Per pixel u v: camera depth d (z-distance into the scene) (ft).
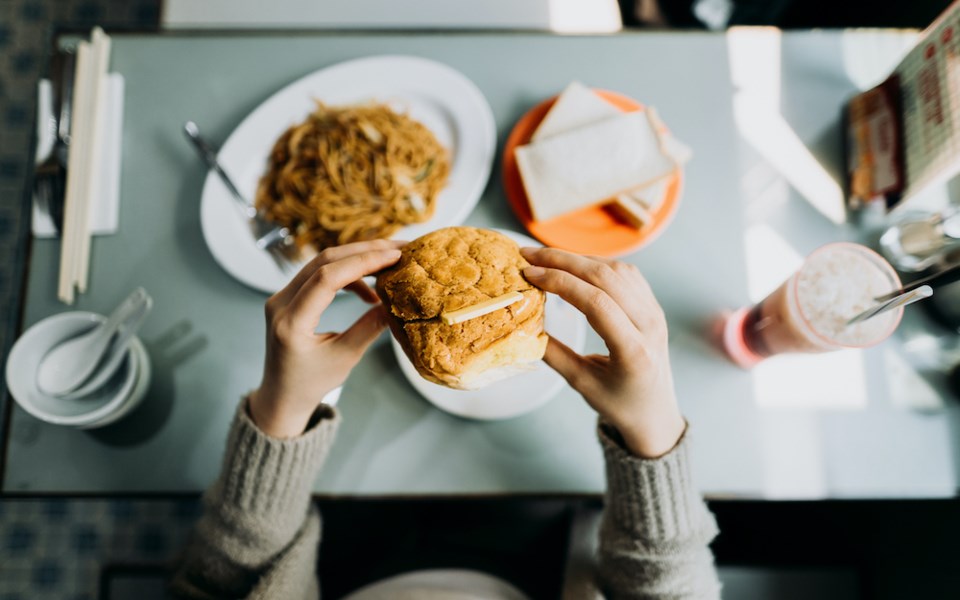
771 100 3.85
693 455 3.41
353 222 3.67
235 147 3.79
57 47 3.99
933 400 3.43
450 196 3.67
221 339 3.63
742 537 4.68
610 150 3.48
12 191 6.67
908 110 3.28
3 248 6.57
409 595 3.78
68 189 3.69
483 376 2.34
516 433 3.45
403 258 2.45
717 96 3.86
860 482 3.36
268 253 3.66
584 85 3.92
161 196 3.86
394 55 4.01
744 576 4.45
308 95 3.83
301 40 4.05
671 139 3.60
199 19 4.19
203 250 3.78
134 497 3.44
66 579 5.93
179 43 4.06
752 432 3.42
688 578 3.10
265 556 3.15
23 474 3.46
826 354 3.48
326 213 3.67
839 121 3.80
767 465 3.38
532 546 4.45
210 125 3.98
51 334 3.33
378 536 4.60
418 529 4.55
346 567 4.61
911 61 3.24
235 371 3.59
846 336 2.86
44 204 3.76
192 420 3.52
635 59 3.93
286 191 3.77
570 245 3.56
